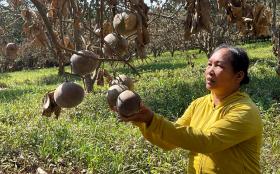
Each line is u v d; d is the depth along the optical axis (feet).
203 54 69.62
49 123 23.30
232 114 7.83
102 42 6.49
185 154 18.22
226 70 8.05
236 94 8.17
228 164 8.03
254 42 80.79
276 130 21.03
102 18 6.78
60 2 7.14
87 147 18.81
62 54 6.70
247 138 7.88
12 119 25.88
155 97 29.14
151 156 18.15
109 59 6.20
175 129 7.25
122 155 18.02
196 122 8.65
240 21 9.09
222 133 7.61
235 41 43.88
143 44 7.30
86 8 7.16
